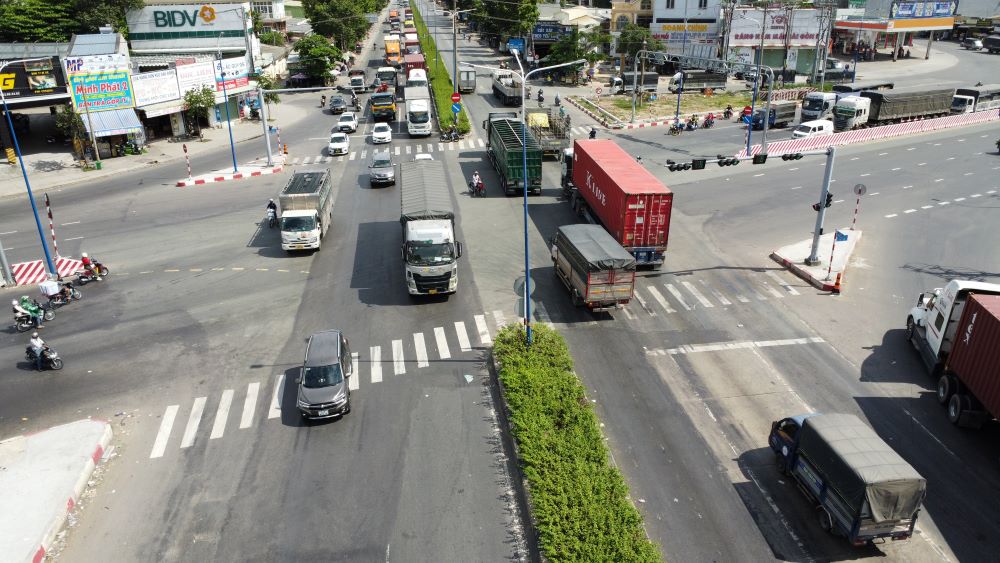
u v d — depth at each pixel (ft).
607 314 91.66
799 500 57.93
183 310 95.71
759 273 104.22
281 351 84.28
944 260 108.78
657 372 77.46
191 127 209.15
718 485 59.67
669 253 112.06
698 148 182.09
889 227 123.13
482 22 374.84
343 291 100.68
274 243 120.37
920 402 71.51
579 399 71.00
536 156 137.90
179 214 137.28
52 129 203.51
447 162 172.65
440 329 88.74
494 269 107.14
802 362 79.25
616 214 102.83
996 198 137.49
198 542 54.75
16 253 117.29
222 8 254.88
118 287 103.71
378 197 145.48
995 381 61.11
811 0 289.53
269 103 237.25
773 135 196.65
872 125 201.98
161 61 222.69
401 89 279.28
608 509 54.39
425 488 60.13
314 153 186.29
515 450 64.18
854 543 50.83
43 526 55.98
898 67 301.63
